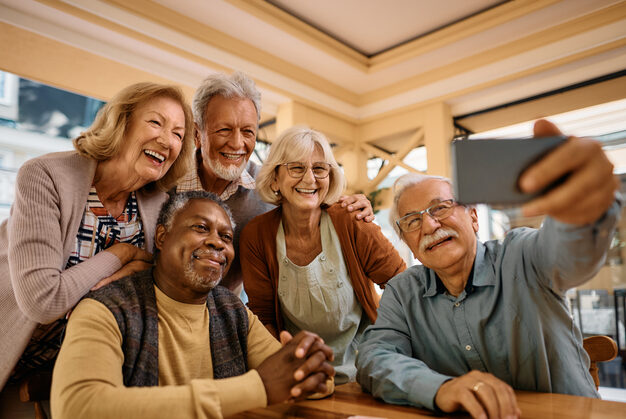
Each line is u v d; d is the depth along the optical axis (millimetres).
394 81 3916
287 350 877
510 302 1065
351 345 1543
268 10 2977
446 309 1167
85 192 1136
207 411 757
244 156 1661
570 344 1062
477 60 3441
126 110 1154
